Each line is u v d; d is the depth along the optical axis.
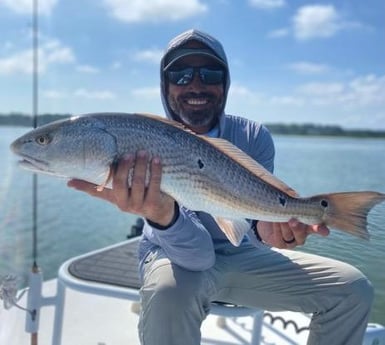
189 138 0.63
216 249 0.80
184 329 0.64
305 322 1.04
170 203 0.63
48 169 0.61
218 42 0.87
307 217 0.65
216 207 0.65
